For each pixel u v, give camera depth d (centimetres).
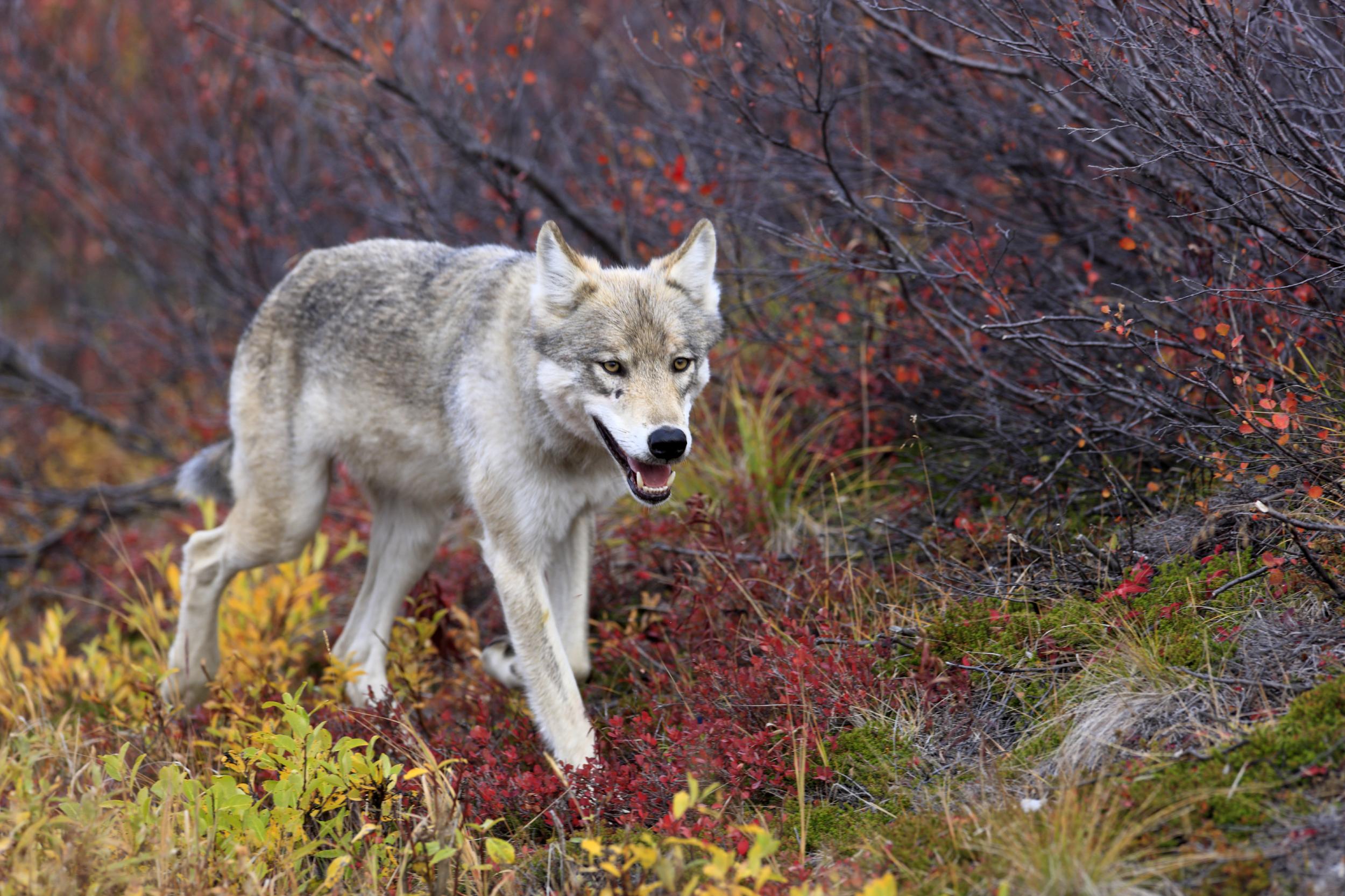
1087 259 1173
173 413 1839
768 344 1217
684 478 1194
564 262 870
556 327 867
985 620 848
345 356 1023
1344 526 689
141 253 2012
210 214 1778
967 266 1074
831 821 723
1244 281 929
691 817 736
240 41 1594
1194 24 856
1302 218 901
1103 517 935
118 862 662
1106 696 721
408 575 1083
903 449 1088
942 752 757
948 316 1086
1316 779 612
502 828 809
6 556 1625
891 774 745
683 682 923
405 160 1506
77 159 2009
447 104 1485
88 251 2161
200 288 1917
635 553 1152
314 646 1200
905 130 1388
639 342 853
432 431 984
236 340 1880
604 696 998
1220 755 647
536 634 887
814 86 1320
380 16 1609
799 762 735
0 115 1928
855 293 1241
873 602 936
